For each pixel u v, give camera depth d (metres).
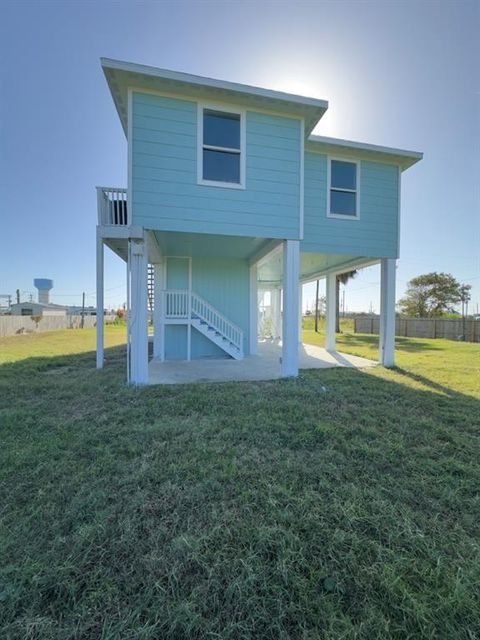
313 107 5.38
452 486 2.28
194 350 9.23
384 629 1.24
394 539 1.72
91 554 1.60
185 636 1.21
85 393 4.71
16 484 2.25
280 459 2.63
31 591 1.39
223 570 1.50
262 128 5.45
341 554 1.61
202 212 5.23
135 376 5.25
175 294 8.56
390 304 7.34
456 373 6.45
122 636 1.21
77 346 11.88
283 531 1.75
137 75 4.67
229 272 9.38
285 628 1.25
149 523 1.82
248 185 5.43
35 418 3.65
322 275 10.85
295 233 5.67
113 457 2.65
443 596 1.38
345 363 7.84
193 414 3.73
